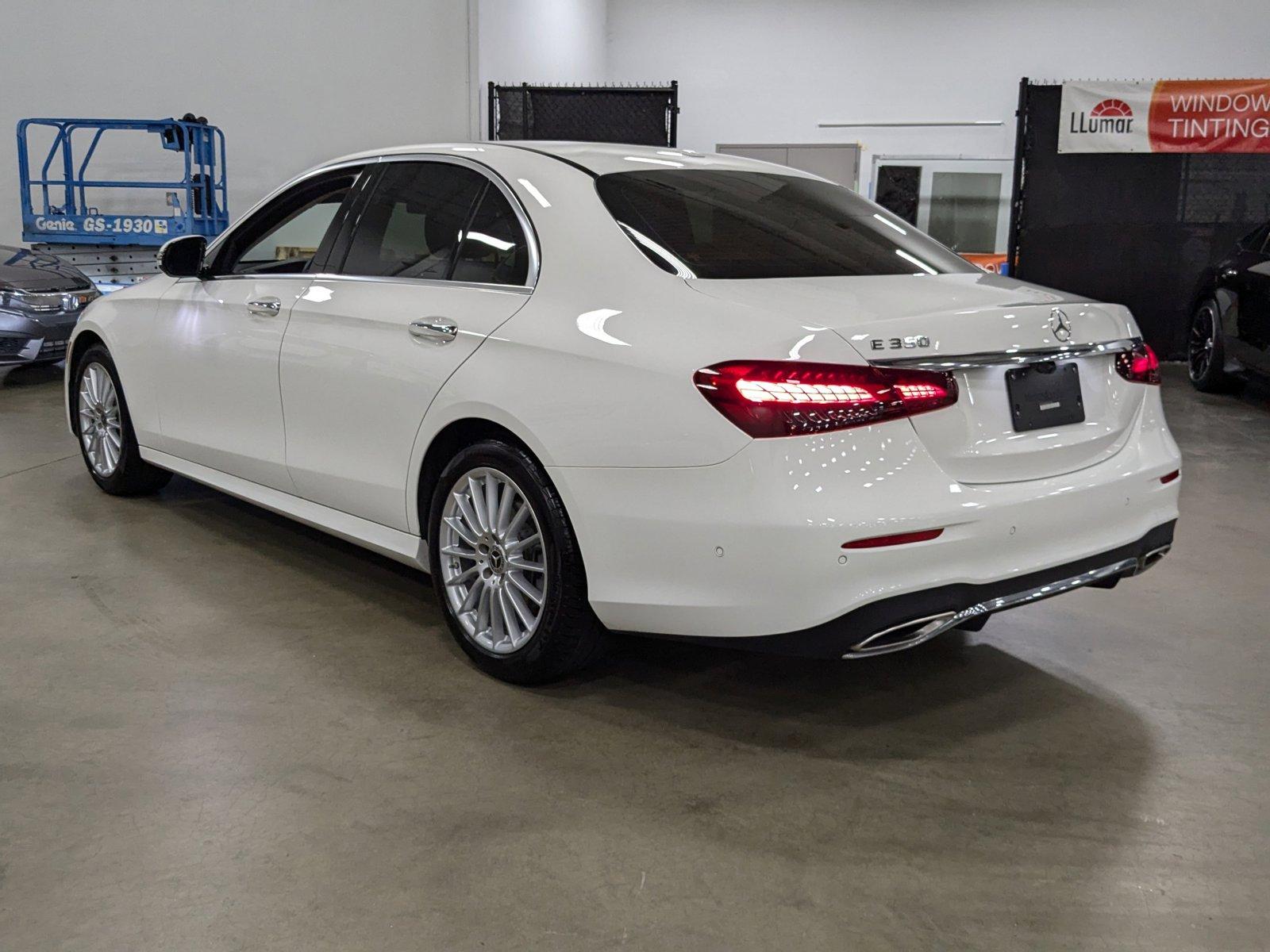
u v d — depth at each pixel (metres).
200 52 10.43
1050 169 9.24
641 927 1.81
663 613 2.32
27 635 2.99
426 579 3.52
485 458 2.61
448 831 2.08
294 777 2.27
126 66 10.46
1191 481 5.21
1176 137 9.05
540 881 1.93
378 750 2.39
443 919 1.82
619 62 14.06
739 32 13.71
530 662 2.61
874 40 13.45
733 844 2.05
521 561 2.62
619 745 2.44
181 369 3.71
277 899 1.86
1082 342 2.44
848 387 2.12
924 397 2.18
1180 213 9.20
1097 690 2.80
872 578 2.12
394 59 10.30
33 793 2.18
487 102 10.28
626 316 2.38
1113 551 2.50
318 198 3.37
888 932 1.80
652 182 2.79
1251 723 2.62
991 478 2.28
